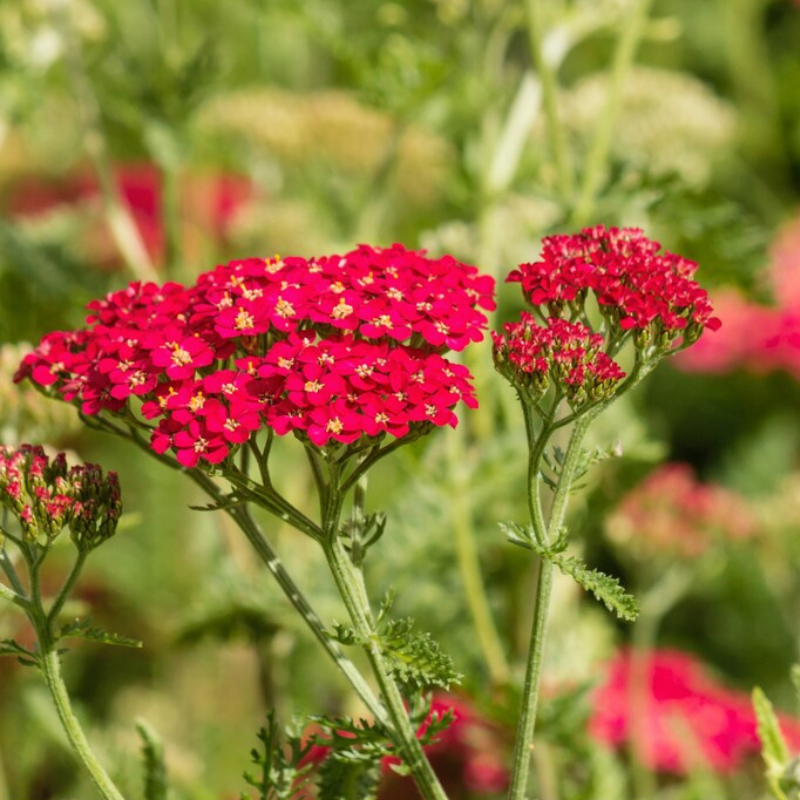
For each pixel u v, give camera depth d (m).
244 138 8.89
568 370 3.41
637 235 3.76
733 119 9.21
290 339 3.41
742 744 6.74
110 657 8.55
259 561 7.25
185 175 9.62
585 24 6.97
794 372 10.10
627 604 3.30
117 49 7.20
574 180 6.64
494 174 6.83
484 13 7.20
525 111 6.93
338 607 6.58
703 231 6.27
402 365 3.39
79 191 10.70
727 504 7.22
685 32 13.84
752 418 11.22
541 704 5.66
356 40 7.01
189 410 3.37
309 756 6.56
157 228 9.39
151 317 3.72
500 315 7.40
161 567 8.41
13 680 7.64
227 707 8.15
